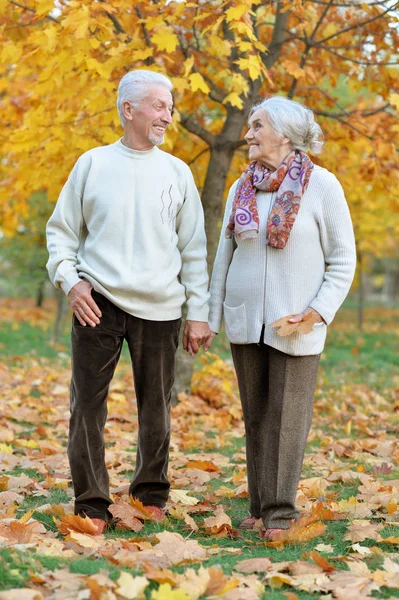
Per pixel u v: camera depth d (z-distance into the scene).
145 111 3.13
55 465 4.43
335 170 6.89
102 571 2.51
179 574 2.57
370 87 6.53
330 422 6.16
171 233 3.25
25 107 6.65
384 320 21.36
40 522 3.16
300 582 2.55
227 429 5.79
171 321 3.24
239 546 3.03
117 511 3.19
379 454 4.92
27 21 5.78
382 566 2.70
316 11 6.53
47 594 2.39
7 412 6.04
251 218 3.04
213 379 7.36
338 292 3.03
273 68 6.56
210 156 6.34
